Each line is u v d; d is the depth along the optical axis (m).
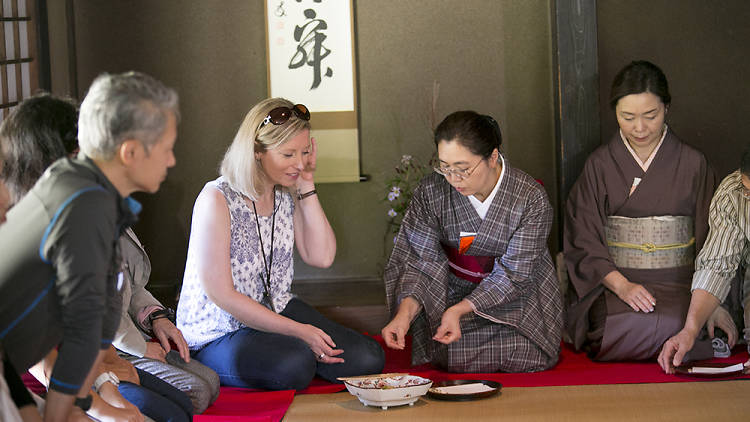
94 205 1.63
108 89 1.64
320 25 4.62
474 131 2.96
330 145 4.68
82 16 4.71
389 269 3.38
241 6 4.74
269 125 2.84
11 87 3.85
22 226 1.63
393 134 4.77
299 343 2.92
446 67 4.73
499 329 3.24
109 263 1.76
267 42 4.62
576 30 4.19
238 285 2.96
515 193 3.20
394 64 4.73
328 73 4.64
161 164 1.72
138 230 4.80
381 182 4.79
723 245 3.17
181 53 4.76
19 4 3.94
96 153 1.68
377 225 4.81
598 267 3.51
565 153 4.24
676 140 3.51
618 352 3.32
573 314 3.62
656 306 3.29
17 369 1.73
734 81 4.57
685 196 3.47
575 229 3.62
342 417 2.50
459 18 4.71
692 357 3.24
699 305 3.16
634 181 3.51
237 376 2.90
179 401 2.30
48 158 2.01
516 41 4.71
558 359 3.42
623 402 2.59
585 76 4.20
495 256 3.33
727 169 4.62
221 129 4.80
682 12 4.56
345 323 4.12
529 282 3.26
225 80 4.78
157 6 4.73
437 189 3.31
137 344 2.58
